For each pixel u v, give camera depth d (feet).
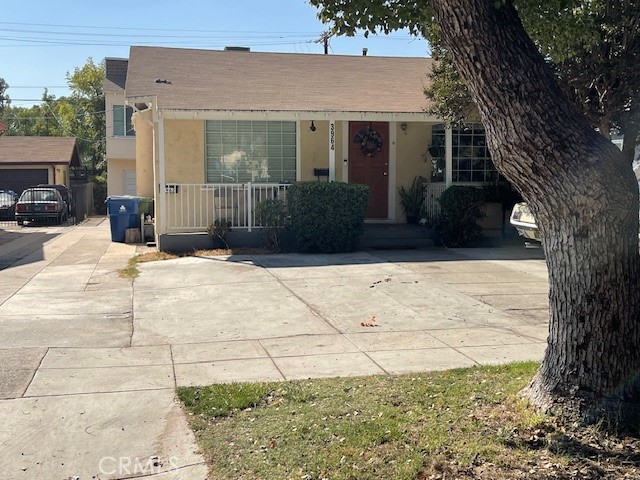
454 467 13.80
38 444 15.72
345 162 52.95
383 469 13.91
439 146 54.03
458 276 36.47
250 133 50.62
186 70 55.31
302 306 30.12
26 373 20.54
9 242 58.44
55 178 109.50
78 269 40.81
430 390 18.56
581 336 15.43
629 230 15.12
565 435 14.87
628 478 13.29
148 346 24.03
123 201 55.01
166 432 16.39
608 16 30.78
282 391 18.88
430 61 63.57
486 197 50.49
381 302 30.76
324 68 59.36
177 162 49.39
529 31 21.02
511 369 20.42
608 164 14.67
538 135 14.67
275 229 45.75
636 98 34.40
